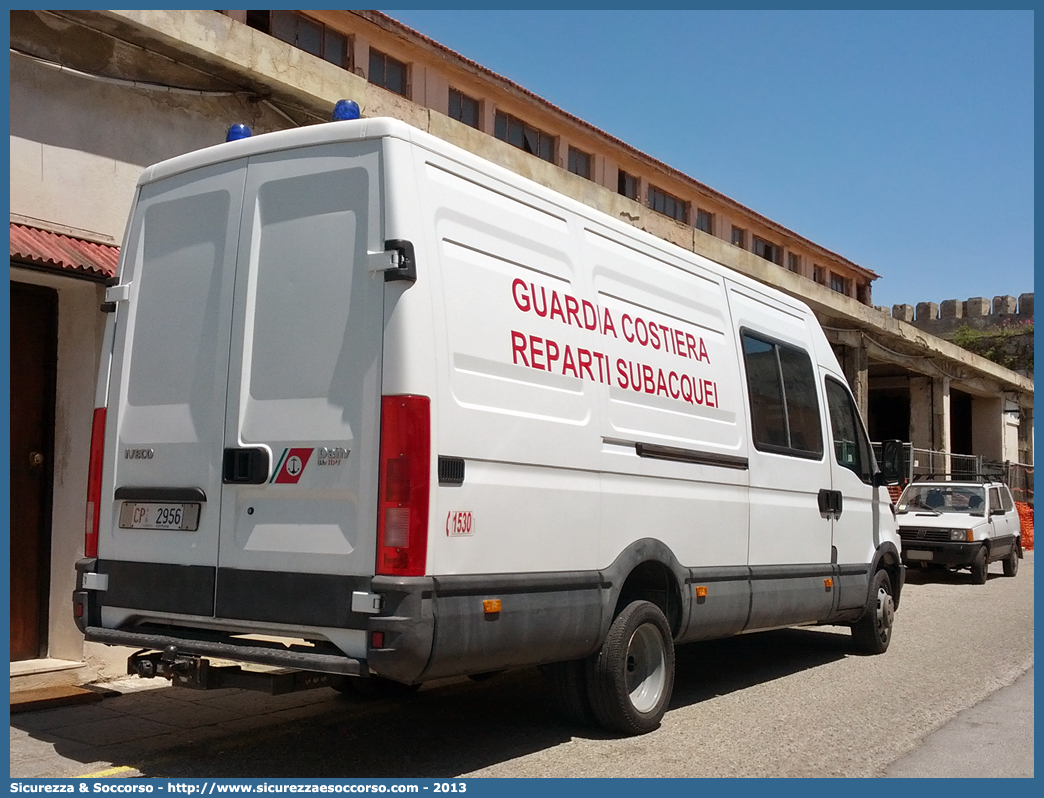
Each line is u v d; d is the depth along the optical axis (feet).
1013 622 37.68
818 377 27.37
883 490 30.37
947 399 96.02
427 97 48.83
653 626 19.47
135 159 26.09
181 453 16.34
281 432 15.30
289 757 17.31
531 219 17.63
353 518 14.52
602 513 18.17
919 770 17.58
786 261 78.89
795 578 24.53
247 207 16.39
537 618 16.26
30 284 24.41
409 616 13.98
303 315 15.48
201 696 22.12
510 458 16.11
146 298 17.49
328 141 15.78
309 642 15.29
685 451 20.65
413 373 14.53
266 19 41.29
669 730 19.74
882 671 26.91
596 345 18.60
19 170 23.29
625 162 61.72
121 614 16.81
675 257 21.88
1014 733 20.39
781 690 24.16
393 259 14.74
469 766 16.90
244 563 15.34
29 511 24.12
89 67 25.14
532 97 53.88
